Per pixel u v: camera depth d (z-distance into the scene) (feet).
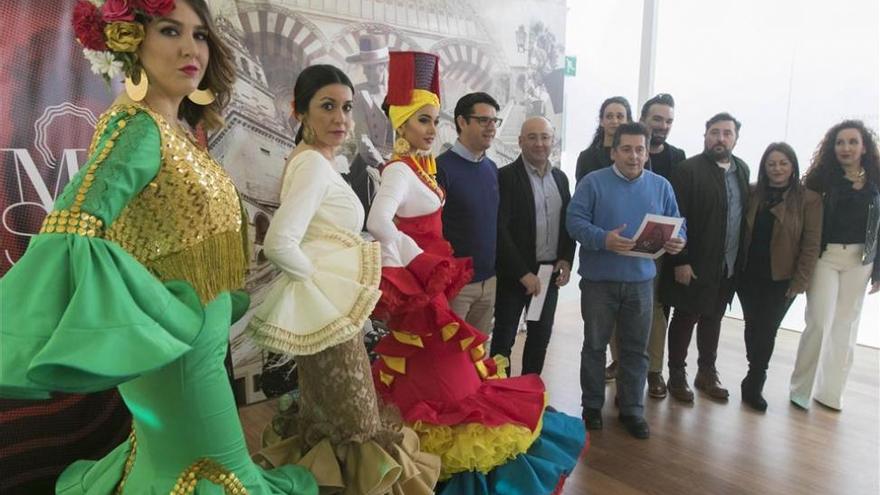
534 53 14.67
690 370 12.28
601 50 17.65
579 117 17.99
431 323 5.95
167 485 4.09
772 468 8.27
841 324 10.09
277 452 5.18
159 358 3.23
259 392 10.35
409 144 6.67
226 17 9.27
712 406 10.39
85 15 3.71
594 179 9.08
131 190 3.51
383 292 5.66
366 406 5.11
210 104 4.62
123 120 3.66
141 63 3.81
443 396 6.16
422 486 5.19
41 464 6.72
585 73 17.80
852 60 13.67
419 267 5.96
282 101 10.12
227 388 4.21
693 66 16.35
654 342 10.84
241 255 4.41
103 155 3.50
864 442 9.07
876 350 13.92
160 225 3.78
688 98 16.60
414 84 6.50
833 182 9.82
